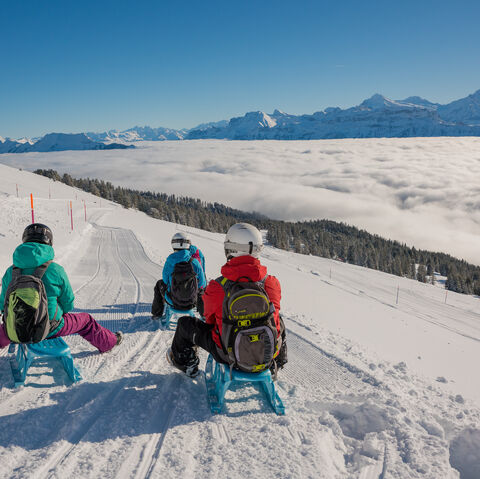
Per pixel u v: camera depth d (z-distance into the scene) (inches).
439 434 96.6
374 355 175.8
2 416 95.0
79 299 251.6
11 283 106.6
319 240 6973.4
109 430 92.0
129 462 80.1
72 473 75.6
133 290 292.5
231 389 116.6
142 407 103.8
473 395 138.2
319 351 166.9
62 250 594.9
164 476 75.7
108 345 141.3
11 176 3196.4
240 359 93.0
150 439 89.2
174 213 5216.5
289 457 82.7
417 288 2536.9
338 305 414.3
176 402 107.7
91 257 584.4
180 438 89.8
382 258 6053.2
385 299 1729.8
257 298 92.3
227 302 94.4
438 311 1668.3
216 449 85.7
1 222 848.9
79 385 114.1
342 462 84.7
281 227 7140.8
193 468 78.8
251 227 100.0
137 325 189.2
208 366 116.7
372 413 102.0
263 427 95.0
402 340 264.5
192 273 176.2
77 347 147.8
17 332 102.1
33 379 116.1
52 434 89.0
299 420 99.5
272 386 104.0
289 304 349.7
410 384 135.9
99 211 1942.7
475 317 1627.7
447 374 173.5
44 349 114.3
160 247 866.8
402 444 89.9
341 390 122.5
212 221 6087.6
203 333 107.3
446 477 78.0
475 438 94.3
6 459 78.6
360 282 2541.8
